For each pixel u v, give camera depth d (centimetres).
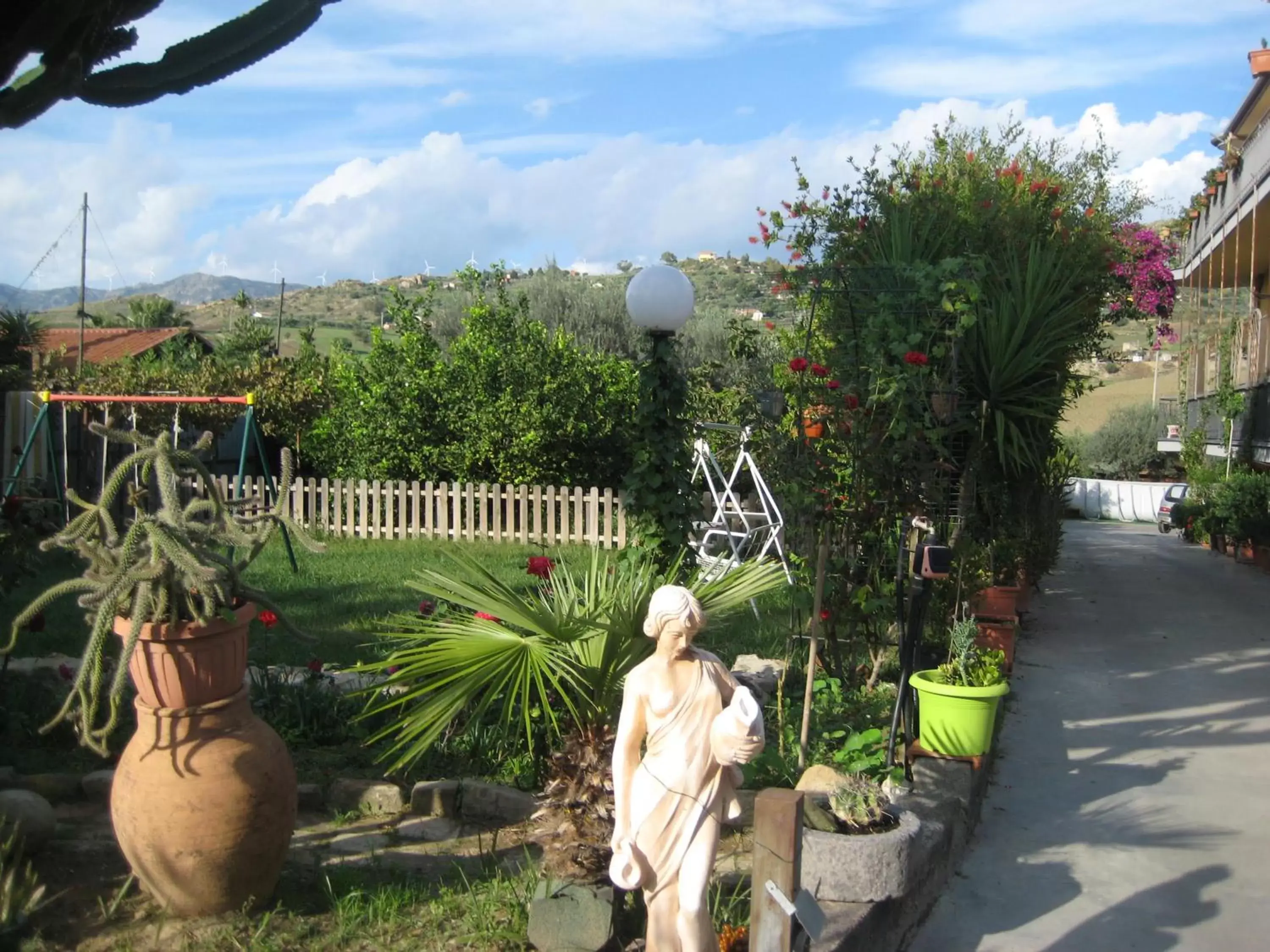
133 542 405
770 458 866
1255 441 1964
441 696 458
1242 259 1994
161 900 423
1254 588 1672
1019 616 1270
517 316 2041
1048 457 1292
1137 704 903
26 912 404
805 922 356
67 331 3005
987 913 514
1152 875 557
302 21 481
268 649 894
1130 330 8194
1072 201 1434
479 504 1822
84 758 637
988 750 658
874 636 815
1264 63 1439
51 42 427
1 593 707
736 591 529
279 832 429
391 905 443
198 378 1927
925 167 1373
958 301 803
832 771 582
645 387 699
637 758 362
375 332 1938
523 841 539
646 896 361
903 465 782
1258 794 680
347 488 1839
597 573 552
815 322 908
